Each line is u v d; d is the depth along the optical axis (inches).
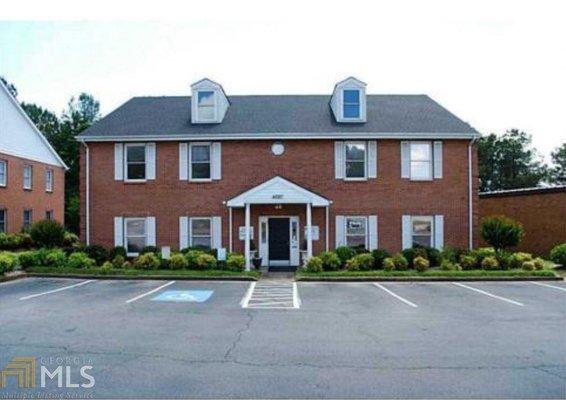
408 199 812.0
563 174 2411.4
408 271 694.5
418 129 812.0
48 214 1311.5
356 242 811.4
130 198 823.7
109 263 708.0
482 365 281.1
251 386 248.1
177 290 570.9
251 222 813.9
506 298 513.7
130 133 819.4
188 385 249.6
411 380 256.2
